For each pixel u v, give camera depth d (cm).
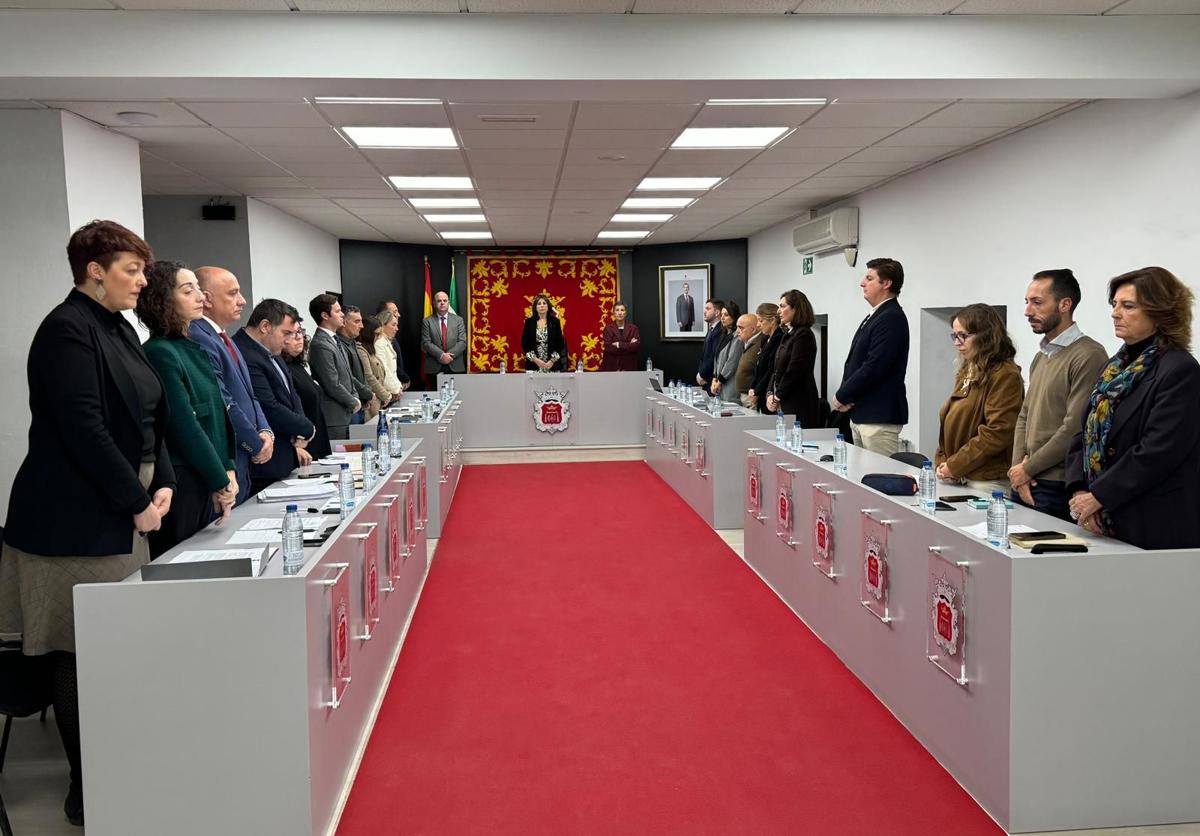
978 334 408
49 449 274
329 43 433
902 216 848
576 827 280
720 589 539
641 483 918
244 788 257
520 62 441
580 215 1091
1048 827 273
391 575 425
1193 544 288
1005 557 270
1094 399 312
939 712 319
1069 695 270
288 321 482
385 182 831
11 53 422
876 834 274
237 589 253
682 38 445
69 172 549
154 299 325
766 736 343
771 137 654
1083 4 433
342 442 565
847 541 408
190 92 457
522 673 409
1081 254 583
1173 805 276
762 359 732
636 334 1226
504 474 986
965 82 459
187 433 316
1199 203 481
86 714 253
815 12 441
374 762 324
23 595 278
